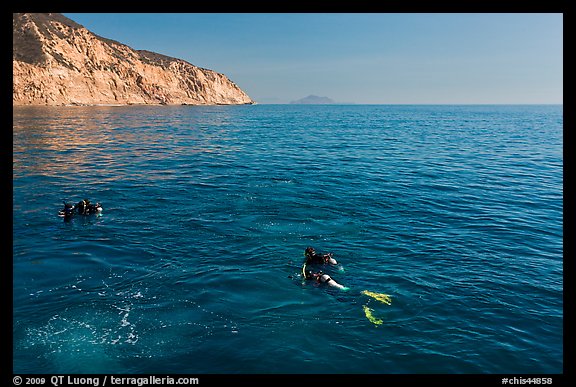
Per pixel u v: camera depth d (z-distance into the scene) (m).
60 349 6.82
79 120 52.78
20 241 11.75
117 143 33.62
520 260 10.80
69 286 9.08
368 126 62.25
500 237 12.61
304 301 8.57
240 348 6.95
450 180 21.12
